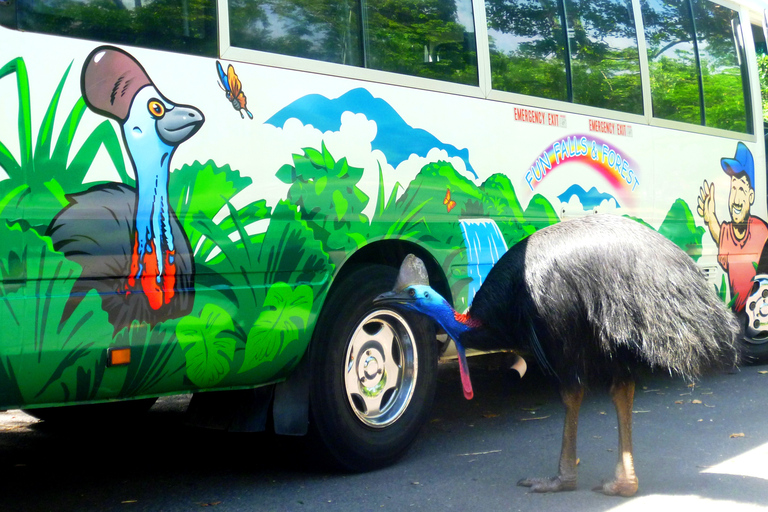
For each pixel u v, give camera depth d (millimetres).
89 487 4234
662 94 6391
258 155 3799
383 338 4547
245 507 3891
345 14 4258
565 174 5488
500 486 4133
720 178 6863
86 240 3250
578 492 4004
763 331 7367
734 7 7254
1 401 3148
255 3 3861
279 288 3859
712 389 6523
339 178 4133
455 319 3812
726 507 3770
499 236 5004
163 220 3465
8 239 3074
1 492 4160
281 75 3918
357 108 4242
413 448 4887
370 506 3873
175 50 3566
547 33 5449
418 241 4535
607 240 3635
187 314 3531
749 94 7297
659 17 6414
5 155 3078
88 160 3273
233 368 3727
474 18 4961
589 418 5613
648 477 4238
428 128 4613
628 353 3584
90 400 3365
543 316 3592
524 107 5223
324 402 4156
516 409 5930
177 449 4977
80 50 3277
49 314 3160
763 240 7316
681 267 3648
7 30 3123
